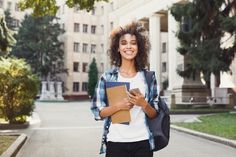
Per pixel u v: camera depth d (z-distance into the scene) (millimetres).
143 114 3592
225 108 35062
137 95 3479
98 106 3592
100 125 21625
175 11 28625
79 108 42719
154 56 54688
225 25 24875
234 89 41000
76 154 11328
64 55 81500
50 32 74938
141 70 3705
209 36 28484
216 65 26250
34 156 11039
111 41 3799
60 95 70812
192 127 18266
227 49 27156
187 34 28578
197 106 34750
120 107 3502
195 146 12984
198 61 27062
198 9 27578
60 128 19859
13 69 20453
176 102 38062
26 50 73938
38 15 12836
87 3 12602
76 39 82438
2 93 19984
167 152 11664
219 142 13875
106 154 3588
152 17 55312
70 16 81562
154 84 3670
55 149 12383
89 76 76562
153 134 3561
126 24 3865
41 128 19844
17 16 82625
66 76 80500
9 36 16578
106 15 82188
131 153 3568
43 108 42188
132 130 3543
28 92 20297
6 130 18781
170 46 48656
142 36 3721
